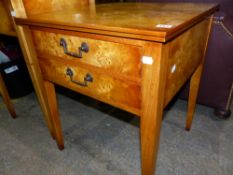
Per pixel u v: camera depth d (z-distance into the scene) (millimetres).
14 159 954
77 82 644
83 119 1206
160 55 426
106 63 529
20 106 1354
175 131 1056
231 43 901
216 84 1032
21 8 664
